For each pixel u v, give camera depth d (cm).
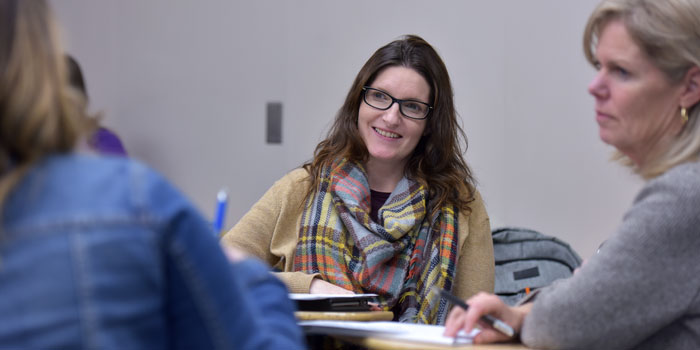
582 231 457
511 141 471
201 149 521
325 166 298
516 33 471
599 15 171
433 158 300
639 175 175
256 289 129
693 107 164
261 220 289
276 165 507
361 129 294
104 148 312
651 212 157
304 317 200
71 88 106
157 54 532
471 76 478
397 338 171
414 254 282
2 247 90
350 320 202
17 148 96
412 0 487
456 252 283
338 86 498
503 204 471
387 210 287
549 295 168
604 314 158
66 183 95
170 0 530
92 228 92
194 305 100
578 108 459
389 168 301
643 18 163
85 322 89
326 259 279
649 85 165
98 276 91
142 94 534
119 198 96
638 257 156
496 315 175
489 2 476
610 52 169
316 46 503
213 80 521
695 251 155
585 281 161
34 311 88
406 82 286
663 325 158
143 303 94
